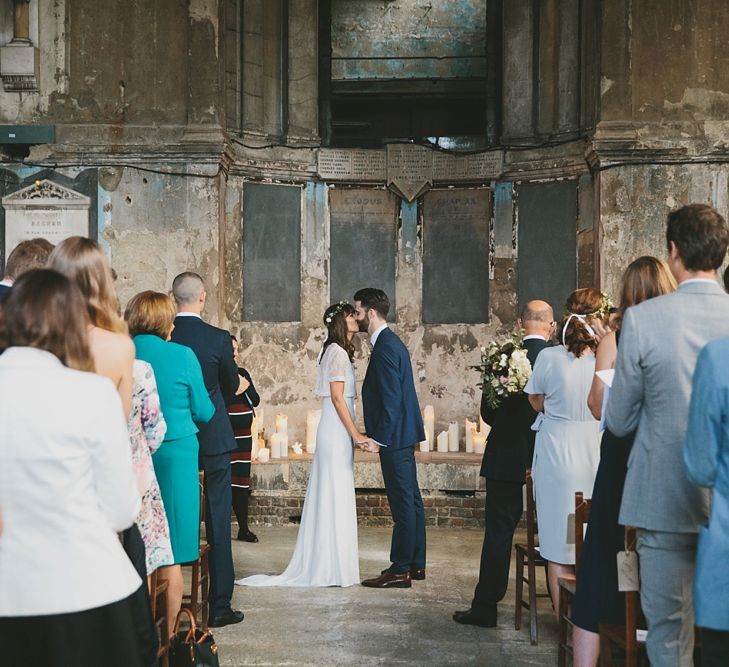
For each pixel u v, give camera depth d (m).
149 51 9.38
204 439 5.23
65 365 2.49
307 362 10.23
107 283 3.13
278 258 10.15
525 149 10.08
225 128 9.63
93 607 2.36
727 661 2.58
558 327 4.79
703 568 2.57
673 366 2.93
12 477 2.34
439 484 8.78
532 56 10.12
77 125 9.34
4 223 9.34
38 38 9.39
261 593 6.06
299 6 10.47
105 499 2.45
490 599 5.30
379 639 5.06
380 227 10.44
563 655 4.36
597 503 3.65
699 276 3.03
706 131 8.98
